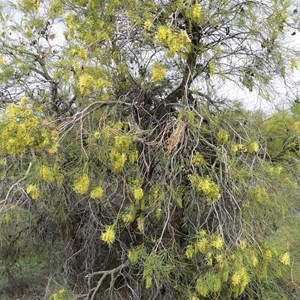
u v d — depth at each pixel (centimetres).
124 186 382
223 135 365
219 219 357
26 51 477
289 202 419
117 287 494
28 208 482
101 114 395
